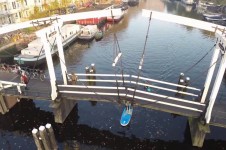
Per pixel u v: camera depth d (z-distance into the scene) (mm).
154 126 21984
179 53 40656
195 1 104125
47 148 17922
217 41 18000
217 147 19531
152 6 97812
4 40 41906
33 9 56781
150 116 23297
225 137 20703
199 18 76312
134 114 23531
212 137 20641
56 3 62031
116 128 21797
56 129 21875
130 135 20969
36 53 35594
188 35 51156
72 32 46125
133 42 46250
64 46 42469
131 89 21078
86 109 24391
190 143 20031
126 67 35188
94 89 22094
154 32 53406
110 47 43938
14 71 26609
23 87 23078
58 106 20812
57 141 20625
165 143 20109
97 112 23938
